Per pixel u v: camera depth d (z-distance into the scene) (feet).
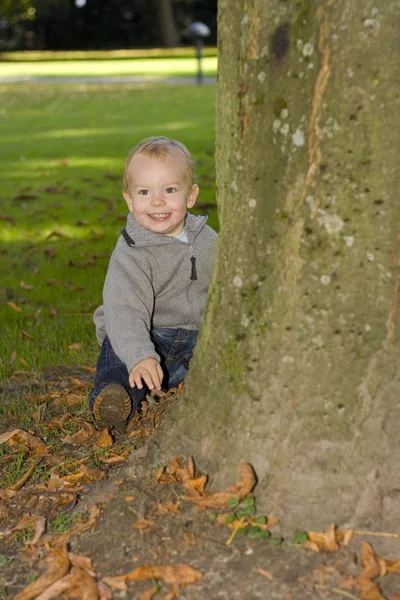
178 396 8.80
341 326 6.63
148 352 8.54
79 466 8.46
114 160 34.22
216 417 7.29
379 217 6.38
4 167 33.12
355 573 6.27
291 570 6.30
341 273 6.53
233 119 6.84
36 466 8.65
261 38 6.42
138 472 7.60
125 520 7.00
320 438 6.81
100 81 83.15
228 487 7.06
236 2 6.63
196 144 36.86
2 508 7.78
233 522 6.73
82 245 20.34
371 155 6.26
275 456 6.91
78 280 17.30
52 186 28.50
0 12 131.44
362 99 6.15
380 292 6.54
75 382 11.59
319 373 6.73
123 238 9.36
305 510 6.75
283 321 6.79
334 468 6.79
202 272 9.57
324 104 6.24
